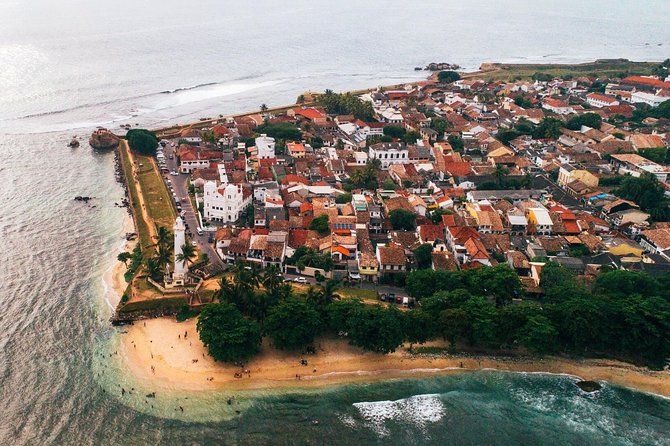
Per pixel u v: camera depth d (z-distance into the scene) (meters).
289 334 133.88
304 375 132.00
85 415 118.50
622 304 140.88
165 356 135.62
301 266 166.38
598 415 123.81
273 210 199.25
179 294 155.25
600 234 193.62
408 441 114.88
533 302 152.50
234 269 156.62
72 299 157.50
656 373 136.50
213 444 112.19
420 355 140.00
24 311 151.50
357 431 116.62
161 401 122.62
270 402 123.69
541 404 126.62
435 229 182.88
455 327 137.12
